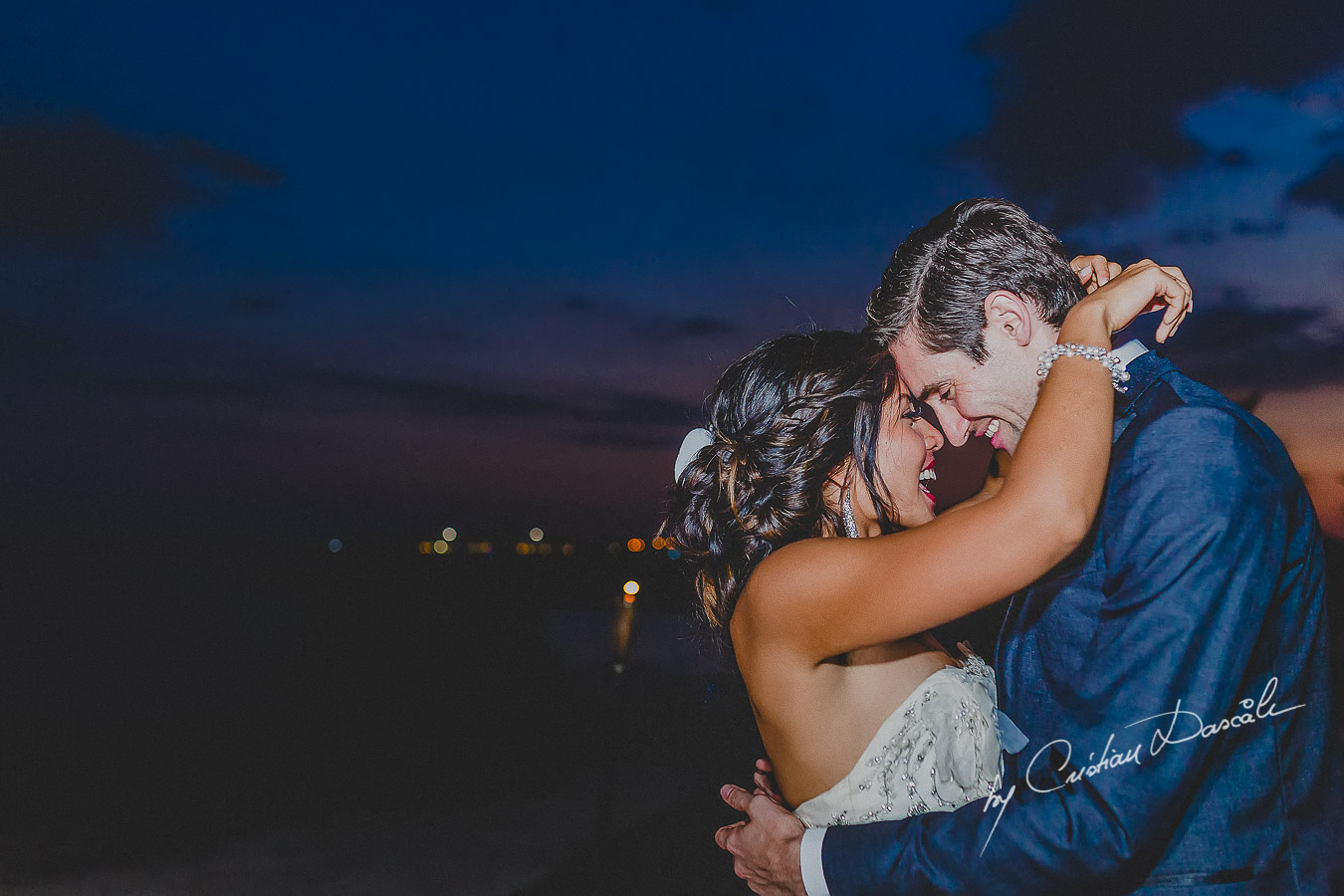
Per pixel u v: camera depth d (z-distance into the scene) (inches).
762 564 60.4
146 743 379.6
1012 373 60.6
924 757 62.2
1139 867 48.7
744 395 70.4
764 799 63.3
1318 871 49.1
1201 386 53.4
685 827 271.1
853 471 70.3
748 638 62.5
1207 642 47.5
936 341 62.5
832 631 56.4
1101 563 52.0
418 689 433.1
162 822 284.2
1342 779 51.2
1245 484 48.8
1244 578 47.8
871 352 67.6
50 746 377.7
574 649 751.1
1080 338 53.9
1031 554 48.4
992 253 59.7
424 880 230.2
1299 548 51.4
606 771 271.3
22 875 235.9
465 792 316.8
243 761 356.5
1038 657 54.4
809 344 70.8
